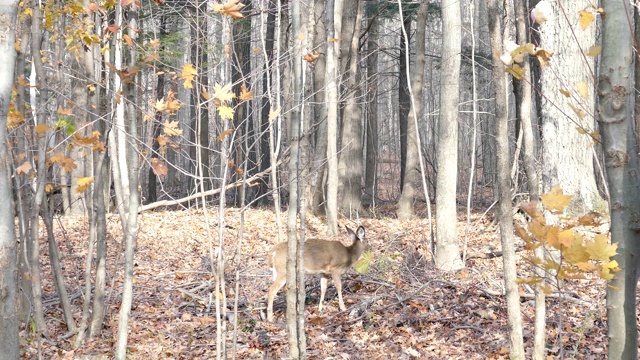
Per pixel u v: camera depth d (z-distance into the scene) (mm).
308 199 19047
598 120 2887
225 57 6395
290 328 5770
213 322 8977
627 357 2893
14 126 6332
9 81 4113
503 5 10469
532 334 7691
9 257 4098
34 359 7465
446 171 11383
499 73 5504
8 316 4086
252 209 19906
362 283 10688
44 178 7273
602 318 8031
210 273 10594
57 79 8273
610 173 2863
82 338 8055
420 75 18703
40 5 7449
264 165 23344
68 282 10836
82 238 13250
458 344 7852
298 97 5617
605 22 2824
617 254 2883
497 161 5637
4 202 4086
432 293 9664
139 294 10266
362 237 10062
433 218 20078
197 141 5453
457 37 11500
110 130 7918
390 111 50500
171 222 16094
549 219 5543
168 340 8266
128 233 5406
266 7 7750
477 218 18141
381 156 45094
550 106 12141
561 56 11281
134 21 5980
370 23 23078
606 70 2824
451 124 11414
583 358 6930
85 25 7371
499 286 9500
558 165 12297
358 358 7582
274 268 9242
